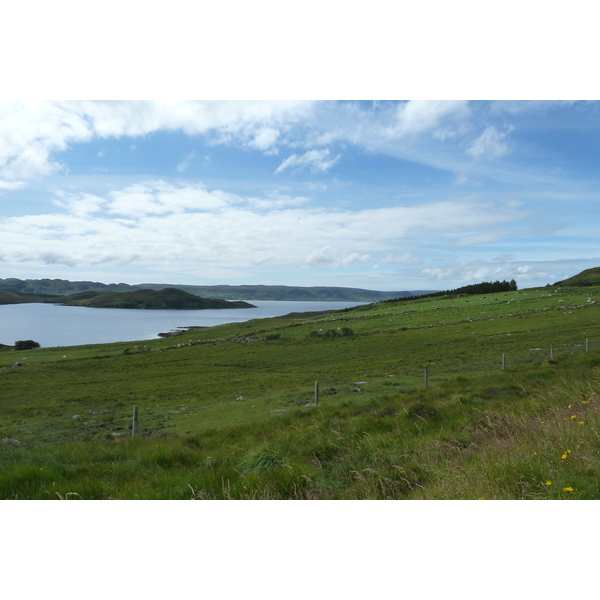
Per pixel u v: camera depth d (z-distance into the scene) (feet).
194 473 28.86
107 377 174.81
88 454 36.68
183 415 87.66
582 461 21.42
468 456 26.86
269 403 86.07
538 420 31.48
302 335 265.13
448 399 52.65
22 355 272.51
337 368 162.71
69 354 265.13
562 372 63.52
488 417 35.04
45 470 29.27
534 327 212.64
